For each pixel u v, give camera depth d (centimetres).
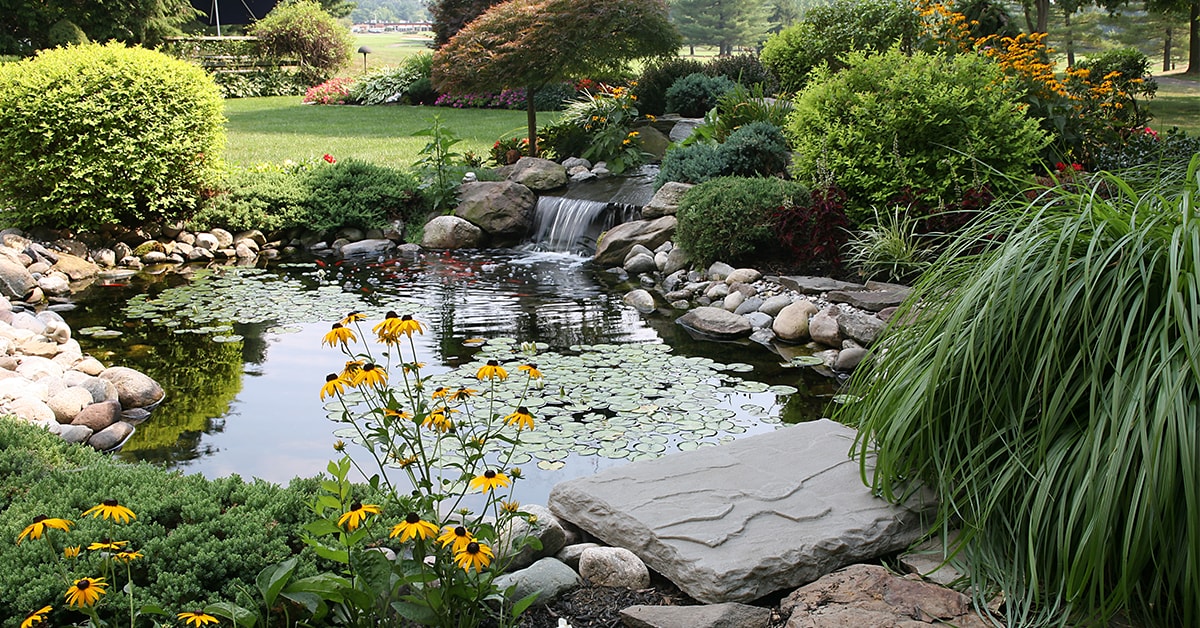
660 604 255
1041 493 237
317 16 2839
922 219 697
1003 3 1376
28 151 873
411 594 238
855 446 306
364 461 426
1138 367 235
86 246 895
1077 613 232
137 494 276
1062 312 241
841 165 739
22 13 2533
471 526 224
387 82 2355
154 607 200
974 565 248
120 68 899
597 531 288
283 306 719
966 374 267
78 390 482
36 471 300
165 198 926
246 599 228
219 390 530
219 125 985
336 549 238
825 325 609
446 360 572
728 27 4931
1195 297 226
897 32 1181
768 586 253
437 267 877
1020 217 286
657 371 552
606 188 1043
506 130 1658
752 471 309
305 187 1010
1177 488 221
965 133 712
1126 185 278
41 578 225
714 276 761
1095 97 996
